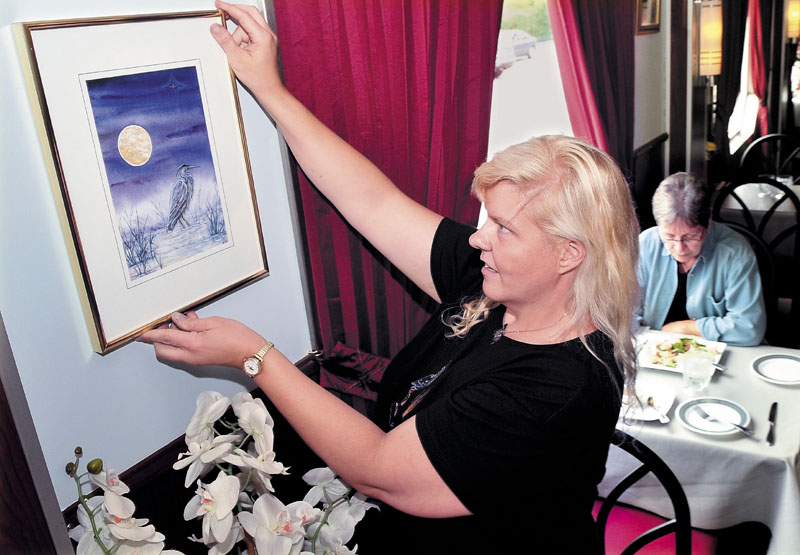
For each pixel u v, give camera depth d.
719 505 1.59
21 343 0.81
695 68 3.35
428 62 1.40
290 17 1.08
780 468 1.48
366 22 1.21
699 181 2.08
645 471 1.45
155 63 0.89
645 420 1.65
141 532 0.77
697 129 3.51
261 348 0.86
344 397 1.40
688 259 2.13
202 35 0.96
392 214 1.14
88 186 0.84
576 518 0.99
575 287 0.90
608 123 2.37
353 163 1.11
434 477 0.84
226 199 1.04
